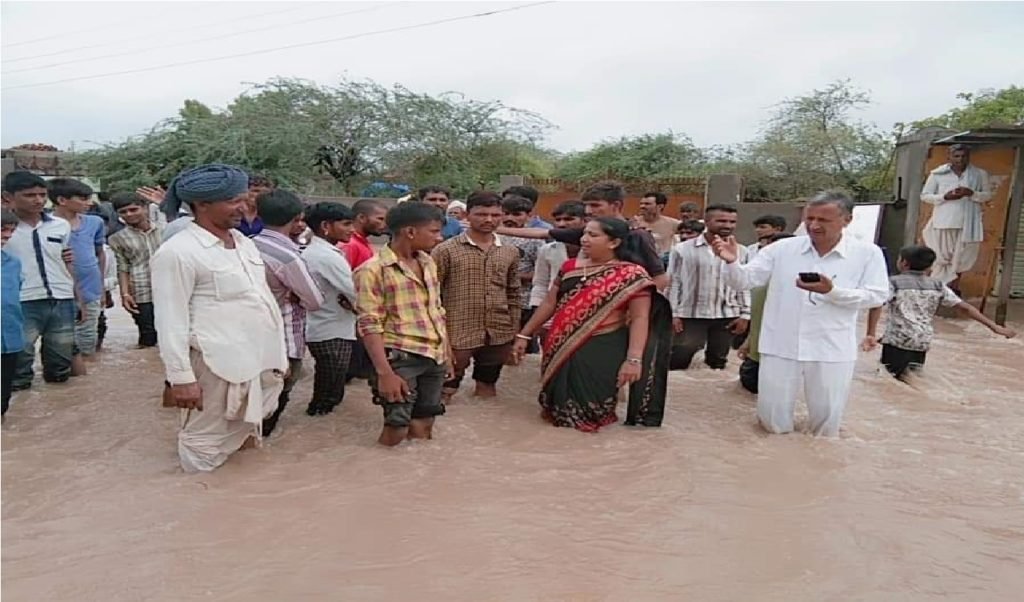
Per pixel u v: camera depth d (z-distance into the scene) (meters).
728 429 5.03
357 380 6.15
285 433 4.73
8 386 4.95
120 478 3.88
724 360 7.03
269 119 21.19
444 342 4.59
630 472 4.08
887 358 6.67
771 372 4.91
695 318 6.74
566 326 4.93
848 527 3.40
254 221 5.48
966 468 4.23
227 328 3.93
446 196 7.55
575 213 6.00
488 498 3.67
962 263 10.74
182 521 3.34
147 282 7.62
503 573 2.92
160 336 3.76
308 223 5.16
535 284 6.29
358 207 5.82
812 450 4.54
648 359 4.94
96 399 5.55
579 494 3.74
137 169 20.98
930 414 5.44
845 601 2.77
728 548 3.17
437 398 4.64
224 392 3.96
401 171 21.98
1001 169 11.35
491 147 23.02
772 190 19.69
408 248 4.40
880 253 4.83
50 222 5.89
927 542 3.26
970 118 17.03
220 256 3.93
